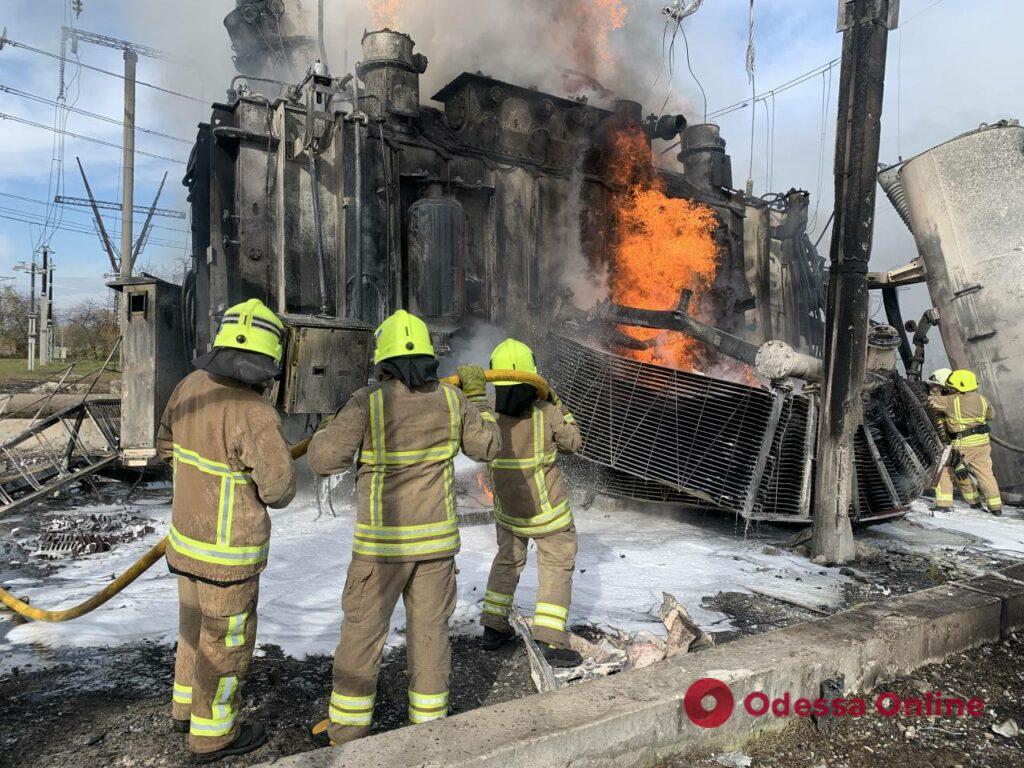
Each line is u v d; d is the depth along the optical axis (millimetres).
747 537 7039
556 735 2400
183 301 9469
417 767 2180
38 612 3652
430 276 9312
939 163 10633
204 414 2566
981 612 4133
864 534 7430
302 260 8961
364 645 2656
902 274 11578
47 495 7617
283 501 2602
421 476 2779
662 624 4277
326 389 7320
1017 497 9766
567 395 8023
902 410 7680
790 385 6809
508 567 3842
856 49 5977
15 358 38219
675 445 7195
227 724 2619
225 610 2525
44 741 2752
